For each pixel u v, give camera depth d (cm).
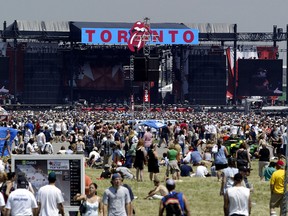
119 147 8050
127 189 4047
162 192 6088
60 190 4344
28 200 3903
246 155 7200
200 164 8062
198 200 6175
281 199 4794
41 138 10025
